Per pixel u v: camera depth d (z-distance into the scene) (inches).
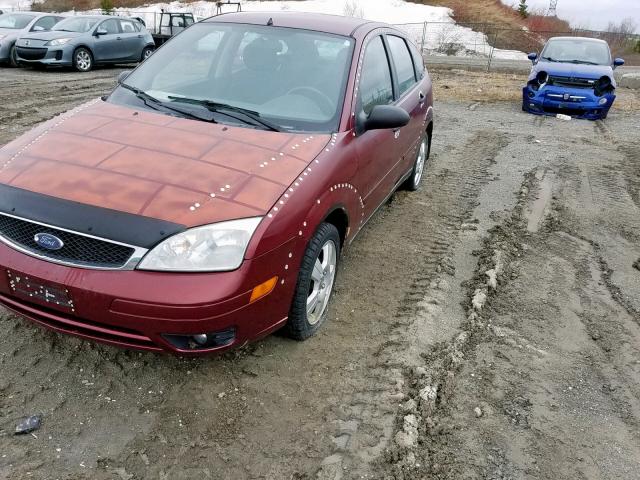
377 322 143.2
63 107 371.6
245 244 101.5
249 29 160.2
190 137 123.6
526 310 155.5
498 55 1280.8
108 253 98.6
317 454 101.5
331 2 1648.6
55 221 99.8
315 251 120.3
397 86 187.0
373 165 154.8
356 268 171.2
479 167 290.7
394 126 144.2
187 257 97.7
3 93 405.7
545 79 454.0
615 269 184.7
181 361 121.6
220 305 98.4
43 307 104.6
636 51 1418.6
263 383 117.6
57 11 1838.1
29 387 111.3
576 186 267.1
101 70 612.7
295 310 121.0
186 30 169.6
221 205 103.6
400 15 1599.4
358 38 160.6
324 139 131.1
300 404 113.0
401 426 108.9
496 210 229.6
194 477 95.1
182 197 103.7
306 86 144.6
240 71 150.9
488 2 1756.9
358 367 125.1
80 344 123.9
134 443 100.8
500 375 127.2
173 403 110.4
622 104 552.4
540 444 108.5
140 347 101.7
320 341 132.9
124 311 97.0
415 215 218.5
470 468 101.5
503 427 111.9
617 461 106.1
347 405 113.7
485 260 181.5
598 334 146.8
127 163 112.3
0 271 104.0
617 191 263.1
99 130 126.5
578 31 1433.3
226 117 134.9
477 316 148.7
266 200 107.7
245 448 101.6
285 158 119.7
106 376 115.8
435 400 117.2
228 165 113.7
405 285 163.2
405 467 100.0
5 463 94.5
